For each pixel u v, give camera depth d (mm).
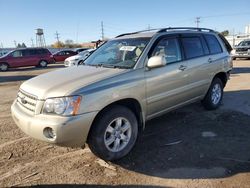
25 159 4137
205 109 6211
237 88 8977
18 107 3990
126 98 3969
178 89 4910
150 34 4812
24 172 3752
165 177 3541
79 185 3408
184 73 4996
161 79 4496
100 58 4887
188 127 5242
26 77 16531
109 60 4668
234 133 4871
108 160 3908
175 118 5738
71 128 3383
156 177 3547
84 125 3475
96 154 3812
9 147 4562
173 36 5027
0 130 5371
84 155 4211
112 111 3785
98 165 3883
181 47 5121
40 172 3740
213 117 5727
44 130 3430
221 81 6398
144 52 4391
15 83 13438
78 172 3711
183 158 4023
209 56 5781
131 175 3613
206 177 3496
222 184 3328
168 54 4801
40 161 4059
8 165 3959
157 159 4023
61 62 29469
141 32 5184
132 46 4648
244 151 4168
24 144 4672
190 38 5434
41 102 3535
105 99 3658
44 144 4660
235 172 3584
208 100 6000
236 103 6902
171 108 4949
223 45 6465
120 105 3971
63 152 4344
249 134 4812
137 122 4207
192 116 5832
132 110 4320
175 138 4754
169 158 4039
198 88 5488
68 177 3594
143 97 4230
